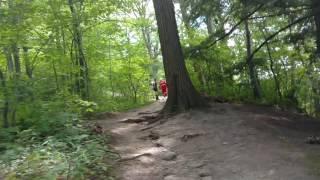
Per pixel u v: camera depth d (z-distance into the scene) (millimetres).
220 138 9328
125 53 24375
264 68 20719
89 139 8758
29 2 10984
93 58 19750
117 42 23125
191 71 19188
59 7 13328
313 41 15953
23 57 12273
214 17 15836
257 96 18891
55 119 8805
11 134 8422
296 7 13766
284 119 12367
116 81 24156
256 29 20453
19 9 10078
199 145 8945
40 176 6117
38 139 8117
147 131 11000
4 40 9797
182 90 13023
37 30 12633
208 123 10969
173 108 12938
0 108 8891
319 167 6859
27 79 9562
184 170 7434
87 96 15719
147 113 14766
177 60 13195
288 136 9531
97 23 17484
